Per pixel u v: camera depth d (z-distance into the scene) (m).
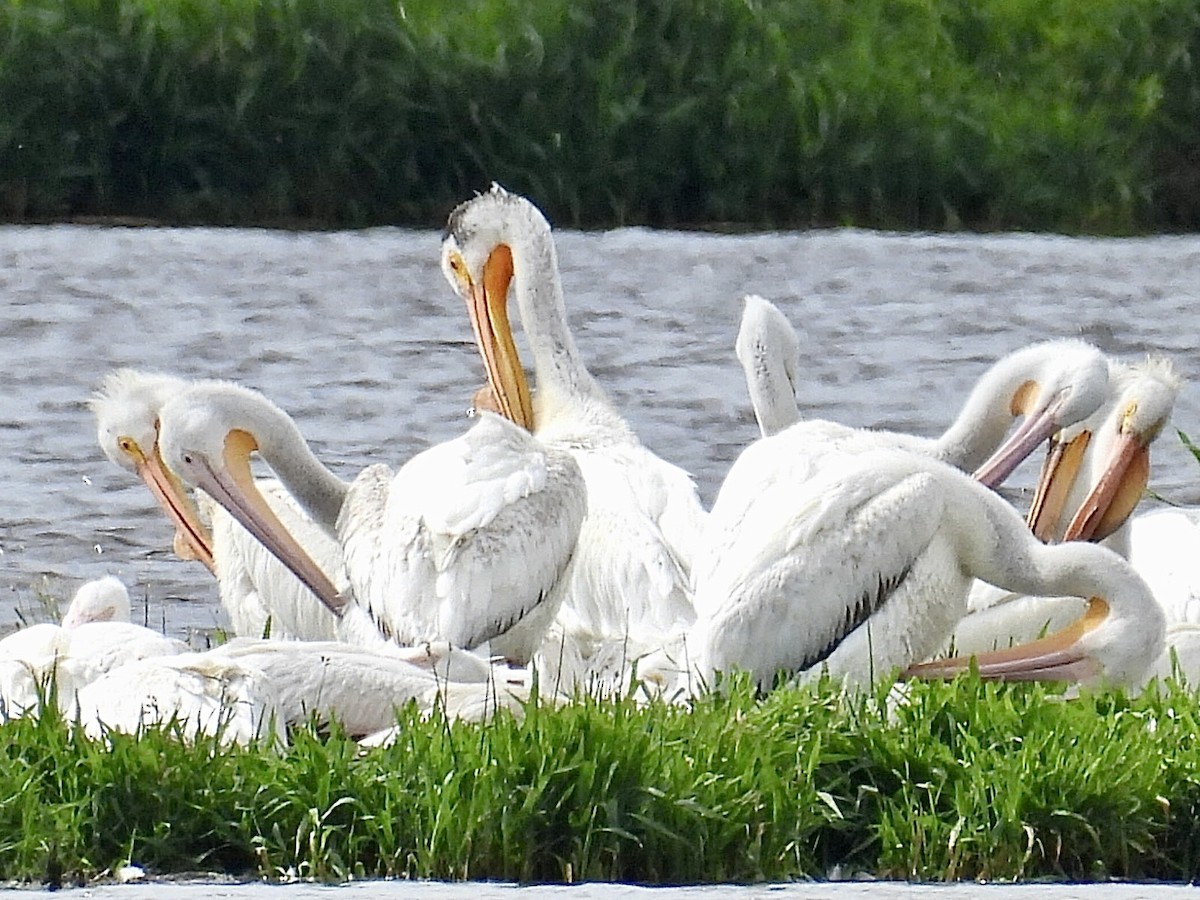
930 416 24.17
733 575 11.74
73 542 18.02
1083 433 14.11
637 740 9.30
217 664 10.38
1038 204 38.22
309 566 13.45
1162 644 11.45
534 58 36.56
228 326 28.25
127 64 36.12
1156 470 20.95
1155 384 13.70
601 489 13.59
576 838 9.09
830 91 37.34
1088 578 11.48
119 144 36.31
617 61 36.81
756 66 37.19
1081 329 29.41
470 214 15.91
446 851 9.08
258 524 13.75
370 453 21.66
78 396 24.14
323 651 10.88
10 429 22.30
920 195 37.75
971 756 9.75
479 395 16.00
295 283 31.09
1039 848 9.35
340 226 36.41
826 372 26.33
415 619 12.42
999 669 11.42
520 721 9.96
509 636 12.55
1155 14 39.53
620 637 12.66
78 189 36.28
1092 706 10.42
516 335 26.91
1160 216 39.34
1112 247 36.31
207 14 36.19
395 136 36.53
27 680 11.15
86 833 9.16
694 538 13.41
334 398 24.27
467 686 10.87
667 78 36.97
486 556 12.38
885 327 29.03
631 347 27.33
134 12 36.09
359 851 9.15
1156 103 39.38
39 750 9.57
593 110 36.78
